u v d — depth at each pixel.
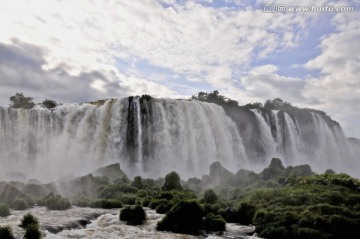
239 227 24.52
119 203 33.03
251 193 32.78
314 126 101.25
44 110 71.38
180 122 77.06
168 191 35.97
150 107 74.81
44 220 24.27
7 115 67.06
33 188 37.94
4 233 18.52
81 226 23.78
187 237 21.36
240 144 84.75
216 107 84.31
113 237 20.75
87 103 79.06
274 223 22.23
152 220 26.06
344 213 21.95
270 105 124.12
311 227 20.97
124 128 73.12
